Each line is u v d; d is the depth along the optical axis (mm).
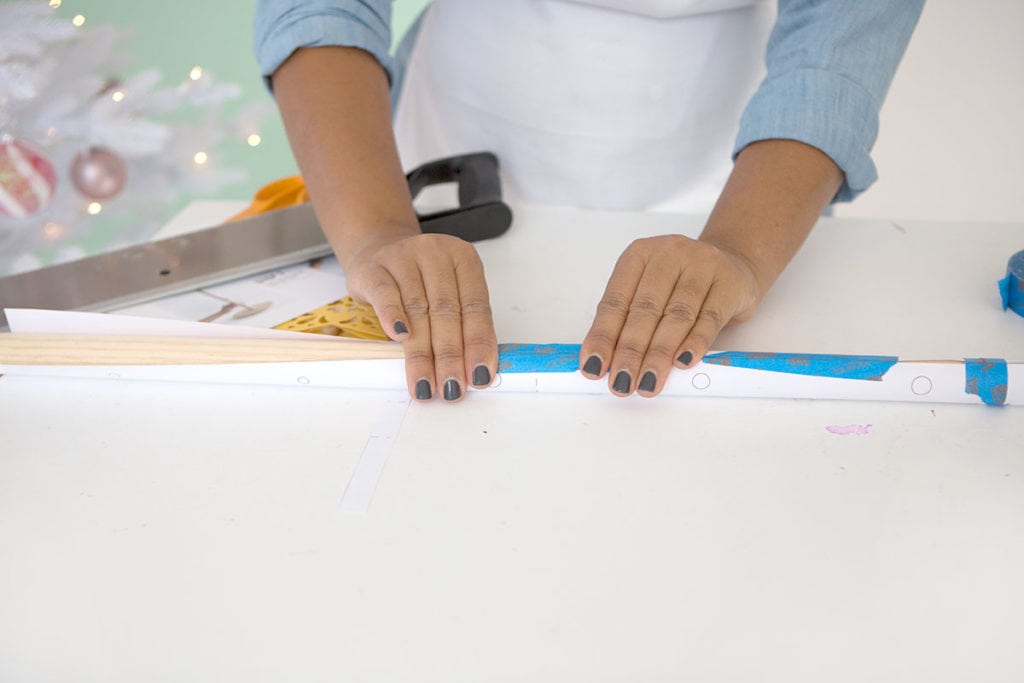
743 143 698
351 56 736
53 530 439
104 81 1623
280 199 880
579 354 548
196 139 1778
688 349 535
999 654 359
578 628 372
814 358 539
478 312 566
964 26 1521
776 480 468
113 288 684
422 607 384
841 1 681
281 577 404
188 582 402
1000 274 707
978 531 429
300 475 478
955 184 1663
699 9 820
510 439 507
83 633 375
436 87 971
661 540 423
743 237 640
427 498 456
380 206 676
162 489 469
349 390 565
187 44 2055
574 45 845
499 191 792
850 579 398
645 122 882
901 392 535
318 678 351
